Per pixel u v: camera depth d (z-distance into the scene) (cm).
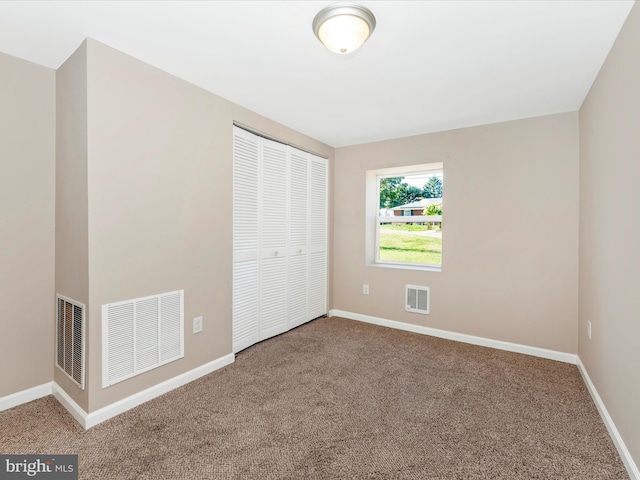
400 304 354
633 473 138
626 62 152
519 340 290
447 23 156
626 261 152
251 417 184
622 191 157
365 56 188
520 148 287
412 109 270
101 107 176
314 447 159
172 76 213
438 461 150
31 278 200
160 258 208
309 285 370
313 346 299
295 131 333
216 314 248
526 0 140
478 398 208
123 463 147
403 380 233
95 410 177
